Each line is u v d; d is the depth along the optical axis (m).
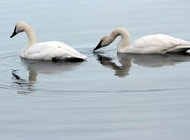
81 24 25.70
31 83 17.77
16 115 15.09
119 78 18.11
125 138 13.41
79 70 19.30
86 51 22.34
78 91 16.80
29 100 16.17
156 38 21.59
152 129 13.88
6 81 18.11
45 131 13.98
